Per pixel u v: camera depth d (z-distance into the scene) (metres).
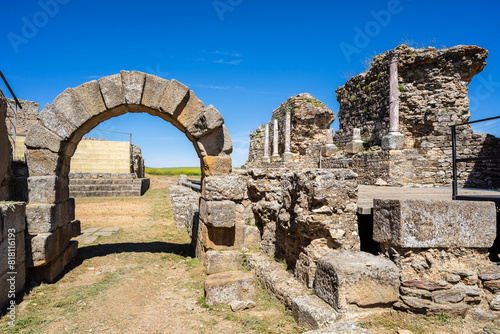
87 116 6.07
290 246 4.98
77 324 3.96
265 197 6.01
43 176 5.65
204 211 6.32
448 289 3.66
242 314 4.20
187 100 6.44
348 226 4.32
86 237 8.90
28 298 4.70
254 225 6.42
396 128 12.93
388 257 4.01
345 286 3.40
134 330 3.82
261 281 5.02
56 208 5.62
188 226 9.59
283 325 3.72
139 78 6.26
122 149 24.09
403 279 3.78
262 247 6.07
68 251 6.28
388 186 11.86
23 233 4.84
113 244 8.12
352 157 14.73
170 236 9.27
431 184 12.14
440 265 3.89
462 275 3.82
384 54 14.20
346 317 3.36
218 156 6.50
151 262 6.63
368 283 3.48
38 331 3.77
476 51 13.02
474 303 3.71
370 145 15.03
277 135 25.19
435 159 12.29
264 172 6.25
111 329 3.84
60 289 5.11
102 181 19.80
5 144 5.10
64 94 5.96
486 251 4.12
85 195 18.92
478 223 4.02
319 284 3.80
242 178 6.56
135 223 11.27
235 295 4.60
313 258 4.16
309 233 4.31
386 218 4.02
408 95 13.34
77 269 6.09
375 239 4.20
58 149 5.84
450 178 11.99
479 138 11.70
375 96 14.84
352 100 16.95
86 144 23.47
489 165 11.47
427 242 3.83
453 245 3.91
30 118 24.14
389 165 12.00
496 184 11.30
